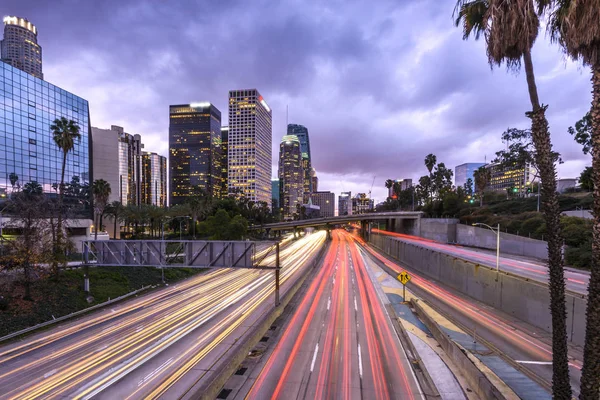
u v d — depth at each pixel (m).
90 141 73.94
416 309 28.80
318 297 34.69
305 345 20.86
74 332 24.12
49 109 62.88
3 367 18.11
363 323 25.48
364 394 14.73
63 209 40.19
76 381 16.34
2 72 54.56
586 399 8.16
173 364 18.17
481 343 20.67
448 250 58.22
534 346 20.36
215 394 14.66
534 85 9.55
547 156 9.44
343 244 109.88
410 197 158.38
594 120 8.05
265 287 41.03
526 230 58.00
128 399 14.60
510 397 12.73
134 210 85.75
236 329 24.14
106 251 29.77
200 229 73.06
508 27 9.30
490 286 30.91
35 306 27.77
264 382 15.91
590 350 8.12
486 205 94.12
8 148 55.22
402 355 19.25
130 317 28.06
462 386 15.40
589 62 8.41
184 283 45.25
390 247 75.44
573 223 48.03
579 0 7.62
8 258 27.84
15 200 32.66
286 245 106.81
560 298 9.30
